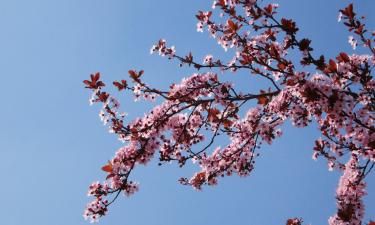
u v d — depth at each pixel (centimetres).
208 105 703
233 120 727
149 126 630
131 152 621
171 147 683
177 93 659
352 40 613
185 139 688
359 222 665
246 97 654
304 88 500
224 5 643
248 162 743
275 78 631
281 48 655
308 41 525
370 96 531
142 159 628
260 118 674
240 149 738
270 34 639
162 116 639
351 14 588
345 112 512
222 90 645
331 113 510
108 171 606
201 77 664
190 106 648
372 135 551
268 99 662
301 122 628
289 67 580
